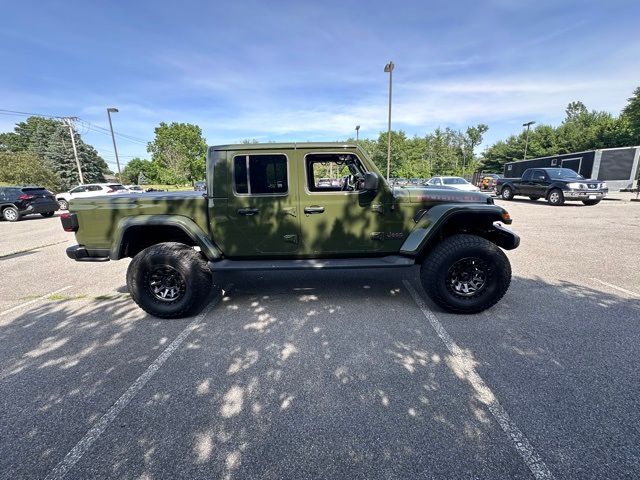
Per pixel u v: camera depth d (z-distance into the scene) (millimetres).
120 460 1775
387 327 3246
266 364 2658
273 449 1822
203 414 2107
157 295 3566
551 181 14383
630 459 1704
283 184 3637
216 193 3562
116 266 6043
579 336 2971
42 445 1895
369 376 2465
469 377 2414
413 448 1804
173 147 61844
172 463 1750
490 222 3740
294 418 2051
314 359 2713
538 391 2242
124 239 3580
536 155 48312
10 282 5039
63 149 47406
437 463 1707
